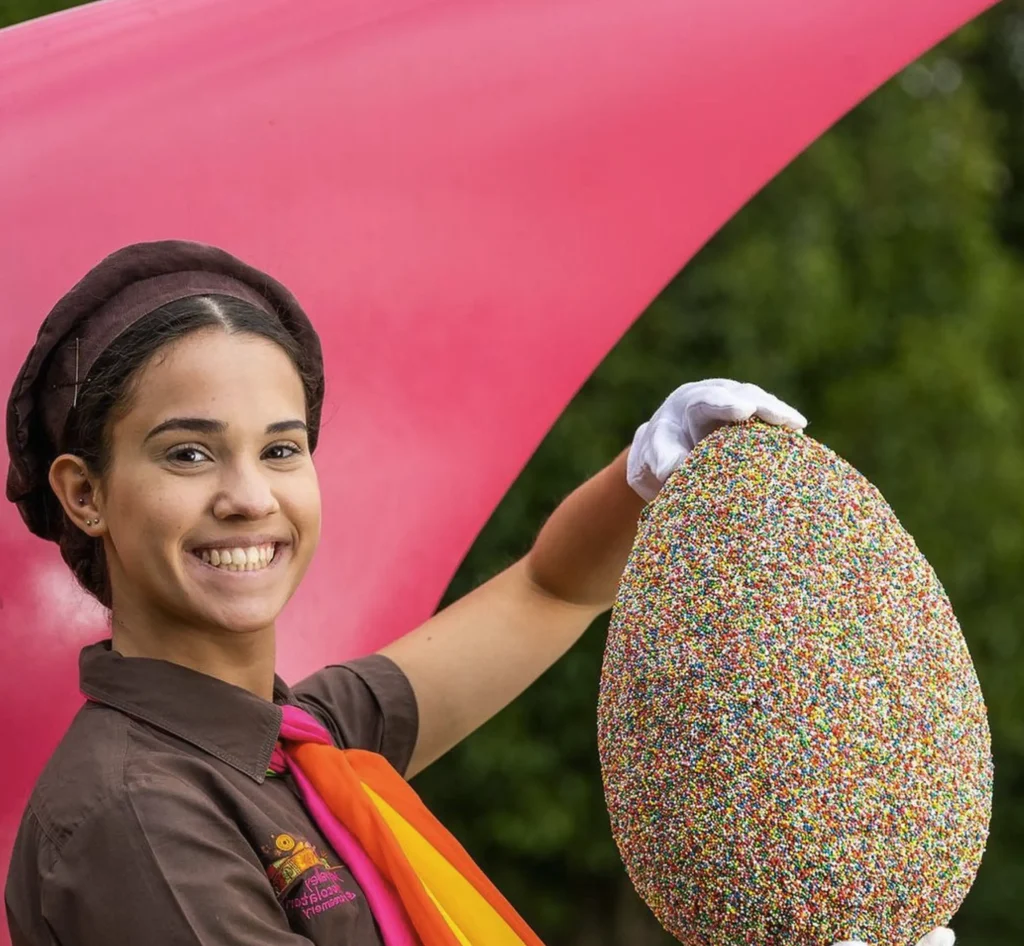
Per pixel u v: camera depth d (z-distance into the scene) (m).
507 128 3.59
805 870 2.26
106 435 2.55
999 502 9.53
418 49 3.52
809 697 2.29
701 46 3.62
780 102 3.66
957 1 3.66
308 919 2.47
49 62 3.37
